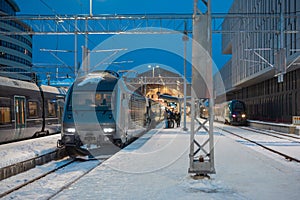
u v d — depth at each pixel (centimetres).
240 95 6378
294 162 1252
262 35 3888
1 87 1609
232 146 1698
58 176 1027
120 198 707
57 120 2278
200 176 879
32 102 1927
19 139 1777
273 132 2950
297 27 2780
